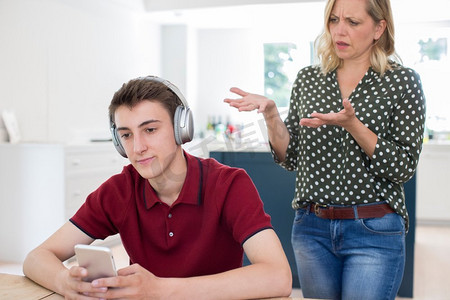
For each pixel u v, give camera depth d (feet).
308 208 5.05
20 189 12.26
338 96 5.04
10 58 12.73
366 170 4.73
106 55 16.65
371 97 4.82
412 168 4.67
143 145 3.38
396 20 18.28
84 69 15.55
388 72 4.81
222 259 3.81
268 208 9.72
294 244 5.19
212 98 21.22
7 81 12.66
